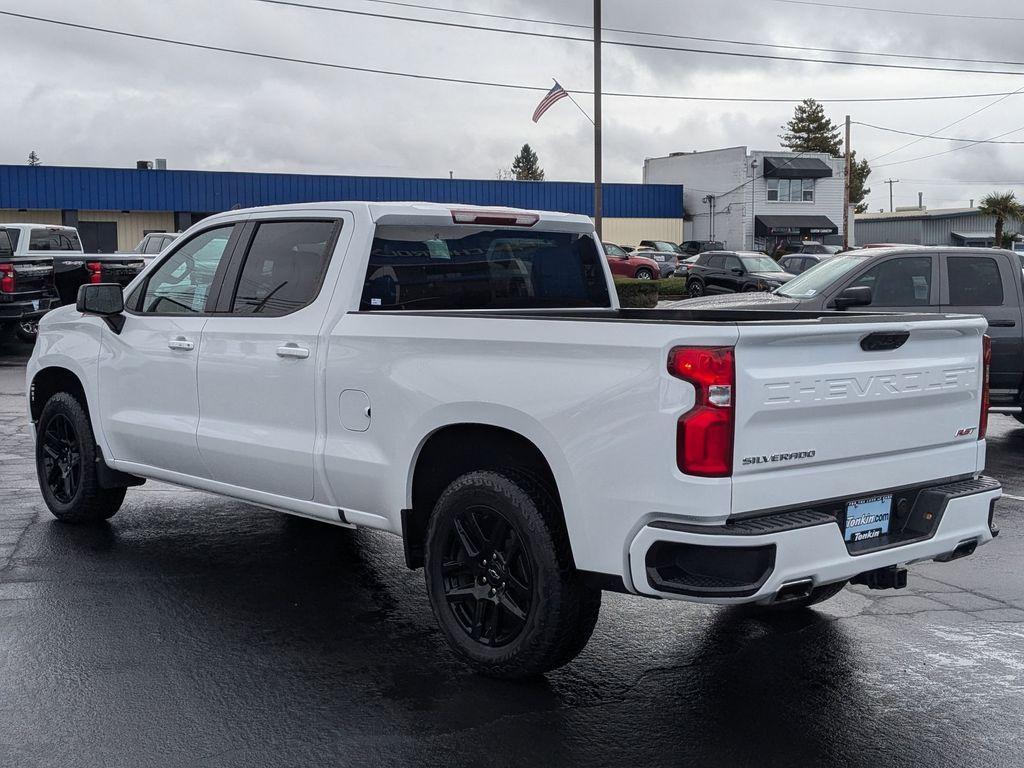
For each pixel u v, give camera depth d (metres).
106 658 4.65
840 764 3.75
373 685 4.39
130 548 6.43
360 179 54.16
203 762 3.70
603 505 3.92
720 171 65.25
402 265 5.28
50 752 3.76
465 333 4.38
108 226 50.94
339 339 4.93
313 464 5.04
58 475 6.98
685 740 3.92
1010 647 4.98
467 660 4.46
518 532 4.20
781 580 3.75
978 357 4.65
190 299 5.91
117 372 6.28
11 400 12.88
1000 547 6.85
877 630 5.21
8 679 4.41
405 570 6.07
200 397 5.70
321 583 5.80
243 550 6.43
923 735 4.00
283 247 5.45
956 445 4.60
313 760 3.72
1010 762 3.78
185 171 51.19
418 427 4.54
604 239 62.34
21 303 17.02
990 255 10.65
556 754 3.79
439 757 3.76
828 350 3.97
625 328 3.87
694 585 3.74
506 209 5.69
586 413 3.95
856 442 4.09
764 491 3.80
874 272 10.40
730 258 32.50
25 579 5.79
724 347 3.67
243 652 4.75
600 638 5.03
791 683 4.49
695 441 3.68
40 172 49.09
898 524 4.36
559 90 28.91
